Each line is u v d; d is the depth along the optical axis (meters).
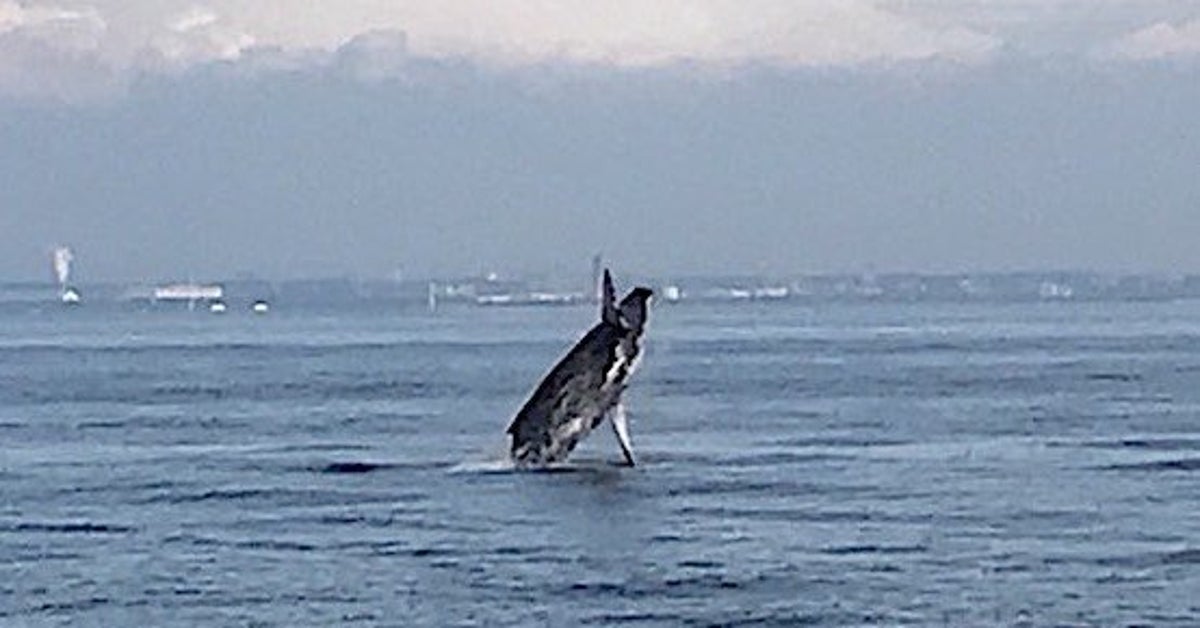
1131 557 37.22
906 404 82.44
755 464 55.19
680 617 31.81
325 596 33.88
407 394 94.00
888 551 38.19
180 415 80.25
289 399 90.81
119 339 191.25
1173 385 96.12
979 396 87.88
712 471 53.03
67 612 32.78
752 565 36.59
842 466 54.66
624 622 31.45
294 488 49.78
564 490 48.50
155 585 35.16
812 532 40.69
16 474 55.03
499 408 82.25
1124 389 92.69
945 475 52.12
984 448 60.59
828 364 123.25
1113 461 56.12
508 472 52.81
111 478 53.41
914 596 33.44
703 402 84.38
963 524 41.91
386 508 45.19
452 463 55.50
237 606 33.09
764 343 163.88
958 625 31.03
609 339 53.94
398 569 36.47
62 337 199.38
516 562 37.16
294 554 38.34
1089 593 33.53
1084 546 38.62
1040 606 32.47
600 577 35.41
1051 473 52.62
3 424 76.06
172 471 55.19
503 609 32.56
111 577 36.00
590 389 53.91
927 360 128.00
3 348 168.25
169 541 40.34
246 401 89.69
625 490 48.44
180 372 120.19
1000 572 35.69
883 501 46.06
